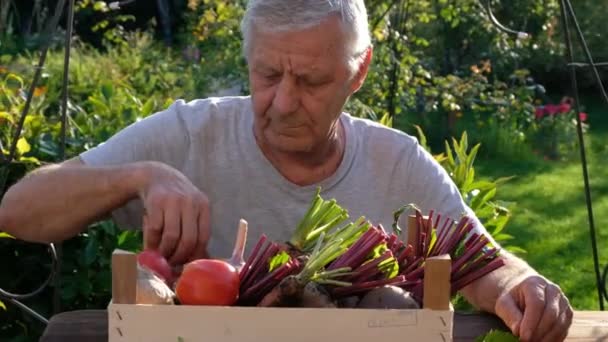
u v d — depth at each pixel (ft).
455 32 26.14
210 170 6.35
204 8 20.36
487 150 26.20
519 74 23.88
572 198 22.47
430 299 4.16
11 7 31.76
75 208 5.52
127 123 11.37
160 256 4.67
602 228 20.08
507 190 23.11
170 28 34.04
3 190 9.05
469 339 5.43
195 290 4.18
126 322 4.09
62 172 5.63
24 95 11.48
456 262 4.88
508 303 5.35
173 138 6.33
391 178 6.51
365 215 6.44
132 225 6.36
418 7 19.01
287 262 4.39
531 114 24.73
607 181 24.07
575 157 25.98
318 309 4.12
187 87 21.31
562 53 29.07
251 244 6.37
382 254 4.57
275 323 4.11
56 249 8.60
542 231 19.79
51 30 8.57
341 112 5.90
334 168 6.35
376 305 4.33
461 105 21.71
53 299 9.49
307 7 5.28
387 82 17.16
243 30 5.56
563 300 5.31
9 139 9.77
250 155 6.31
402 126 25.31
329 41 5.34
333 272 4.33
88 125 10.91
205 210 5.07
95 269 9.64
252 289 4.34
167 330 4.10
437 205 6.52
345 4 5.40
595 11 30.55
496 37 22.31
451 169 9.66
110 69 22.57
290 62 5.35
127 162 6.17
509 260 5.74
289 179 6.30
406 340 4.16
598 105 31.35
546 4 25.00
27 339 9.79
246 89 19.86
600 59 30.63
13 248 9.53
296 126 5.59
